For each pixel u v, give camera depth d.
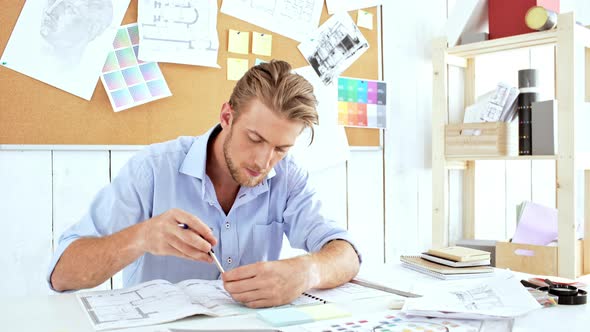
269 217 1.40
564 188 1.84
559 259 1.86
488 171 2.57
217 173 1.32
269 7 1.89
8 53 1.46
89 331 0.77
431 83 2.38
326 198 2.04
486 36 2.09
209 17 1.75
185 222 0.96
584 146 1.91
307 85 1.12
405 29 2.28
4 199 1.46
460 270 1.16
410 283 1.12
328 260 1.08
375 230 2.19
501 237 2.67
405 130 2.28
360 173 2.14
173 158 1.31
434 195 2.22
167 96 1.68
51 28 1.51
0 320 0.83
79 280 1.01
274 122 1.08
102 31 1.58
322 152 2.02
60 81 1.52
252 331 0.77
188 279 1.22
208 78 1.76
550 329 0.78
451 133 2.18
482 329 0.78
